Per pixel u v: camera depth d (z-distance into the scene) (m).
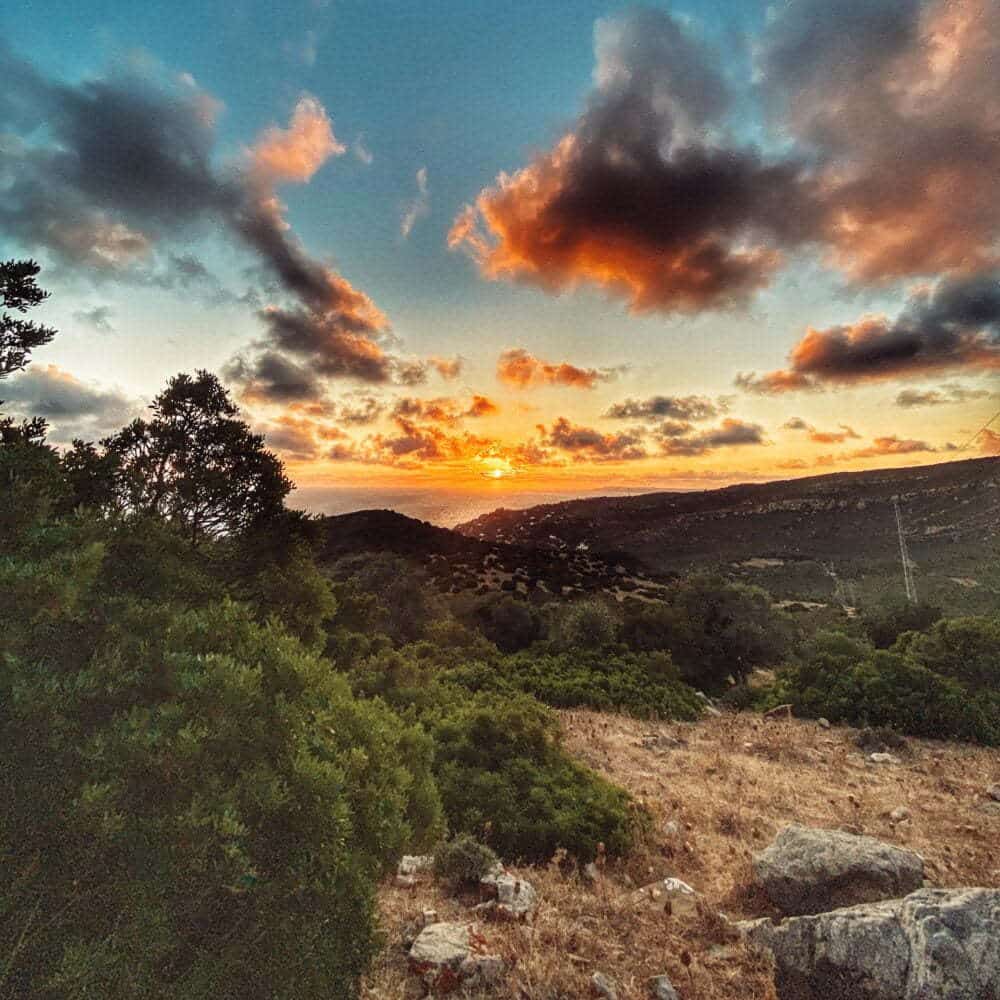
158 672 3.74
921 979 4.17
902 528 101.88
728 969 4.86
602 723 16.28
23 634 3.35
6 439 9.79
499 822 8.10
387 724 6.82
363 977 4.34
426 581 81.94
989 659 17.42
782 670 24.17
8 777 2.91
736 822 9.16
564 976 4.58
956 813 9.55
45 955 2.85
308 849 3.56
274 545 17.28
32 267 11.07
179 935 3.18
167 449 16.66
